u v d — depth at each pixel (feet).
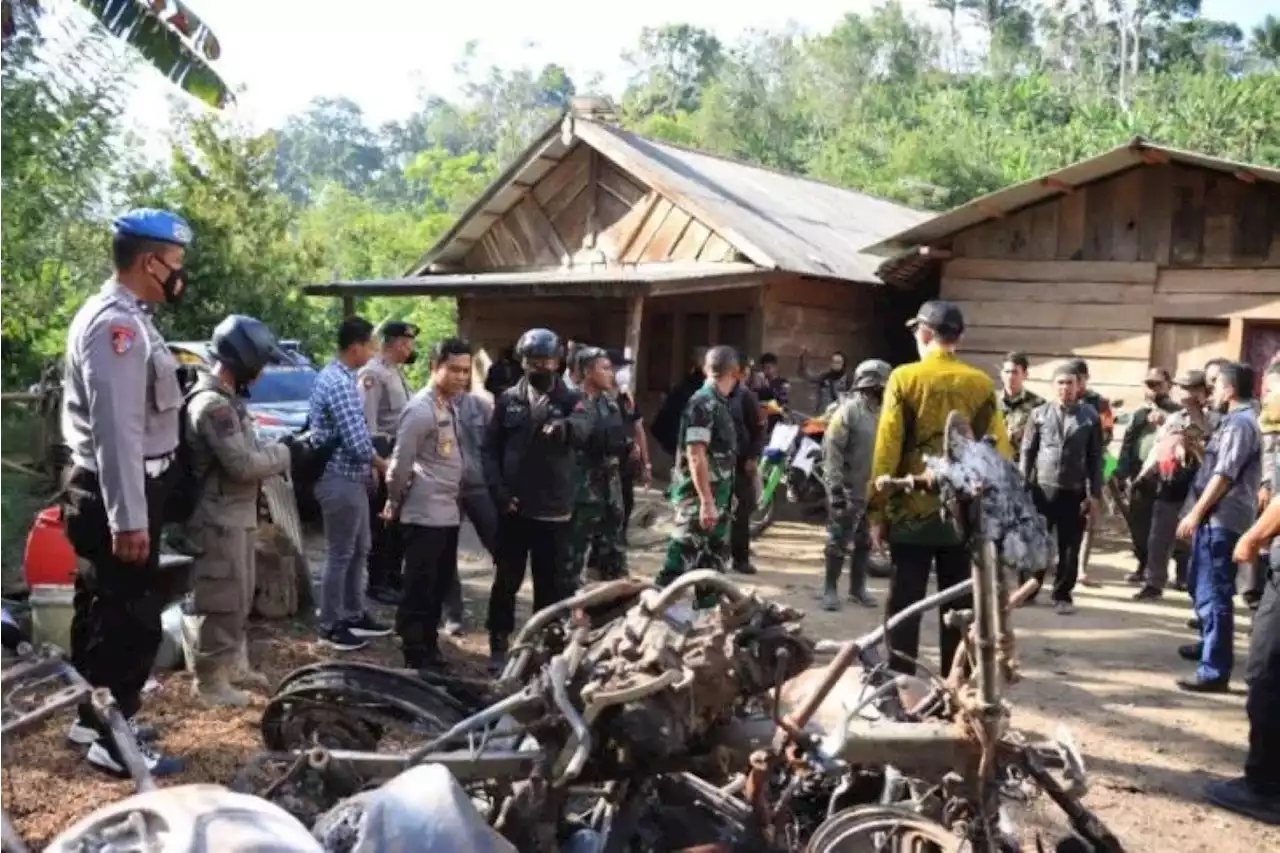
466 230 57.52
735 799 11.93
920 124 190.49
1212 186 40.55
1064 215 43.11
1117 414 42.22
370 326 22.94
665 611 11.37
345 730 14.26
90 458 14.44
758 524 39.83
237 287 69.36
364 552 23.04
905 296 55.57
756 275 45.91
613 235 53.42
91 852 7.96
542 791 11.10
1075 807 11.57
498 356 57.36
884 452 17.75
